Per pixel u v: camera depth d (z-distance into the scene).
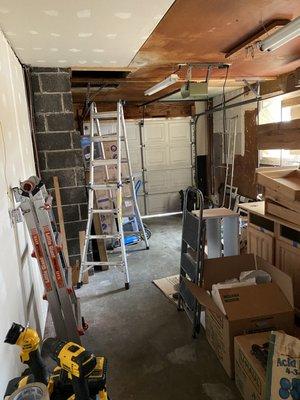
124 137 3.77
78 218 3.50
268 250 2.73
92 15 1.94
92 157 3.35
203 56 3.05
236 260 2.38
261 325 1.90
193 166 6.62
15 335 1.18
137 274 3.57
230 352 1.90
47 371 1.28
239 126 5.51
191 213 2.55
